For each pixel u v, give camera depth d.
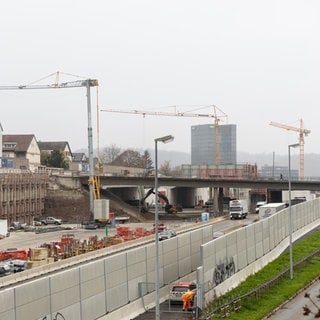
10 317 31.80
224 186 154.62
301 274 64.38
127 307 44.50
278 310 49.66
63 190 156.62
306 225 103.75
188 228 113.31
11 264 71.50
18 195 136.38
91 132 148.88
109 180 155.12
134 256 46.75
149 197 194.50
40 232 118.56
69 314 37.31
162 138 36.06
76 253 82.75
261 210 115.00
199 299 45.09
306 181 149.50
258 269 66.81
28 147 191.75
